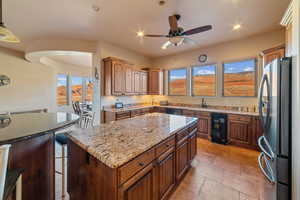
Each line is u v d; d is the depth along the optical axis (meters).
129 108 4.44
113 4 2.30
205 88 4.55
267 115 1.52
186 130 2.16
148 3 2.28
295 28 1.19
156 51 4.93
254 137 3.17
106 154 1.09
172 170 1.74
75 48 3.79
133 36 3.63
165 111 4.84
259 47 3.53
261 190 1.91
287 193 1.24
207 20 2.82
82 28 3.17
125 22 2.91
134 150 1.16
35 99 5.20
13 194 1.11
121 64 4.18
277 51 2.72
